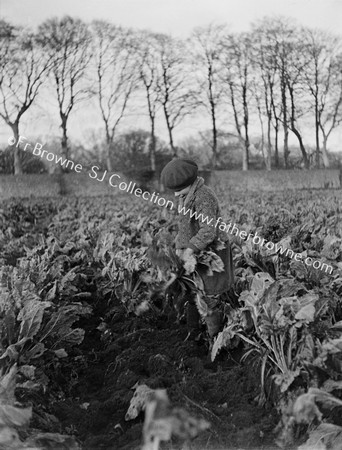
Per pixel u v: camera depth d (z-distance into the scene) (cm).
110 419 302
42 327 360
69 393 346
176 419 205
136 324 434
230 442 270
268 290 316
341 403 247
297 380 286
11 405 252
